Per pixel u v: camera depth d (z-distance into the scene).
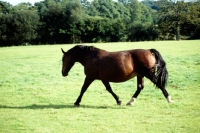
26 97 12.83
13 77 18.53
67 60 11.37
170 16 77.88
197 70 18.61
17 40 75.62
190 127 7.96
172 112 9.50
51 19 79.25
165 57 26.66
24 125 8.45
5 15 74.88
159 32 79.19
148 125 8.20
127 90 13.85
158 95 12.37
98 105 10.95
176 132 7.59
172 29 78.06
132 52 10.48
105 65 10.42
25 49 50.09
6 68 23.14
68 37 79.69
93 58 10.75
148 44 50.72
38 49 48.47
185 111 9.62
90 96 12.66
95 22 78.88
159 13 80.94
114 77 10.38
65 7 79.81
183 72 17.94
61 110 10.16
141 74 10.39
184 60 23.56
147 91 13.28
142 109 10.02
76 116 9.30
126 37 80.00
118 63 10.23
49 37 79.69
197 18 74.88
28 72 20.59
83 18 81.31
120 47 44.66
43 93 13.65
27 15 76.00
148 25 79.44
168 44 48.00
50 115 9.51
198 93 12.59
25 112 9.99
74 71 20.47
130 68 10.26
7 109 10.49
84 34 78.94
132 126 8.12
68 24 79.06
